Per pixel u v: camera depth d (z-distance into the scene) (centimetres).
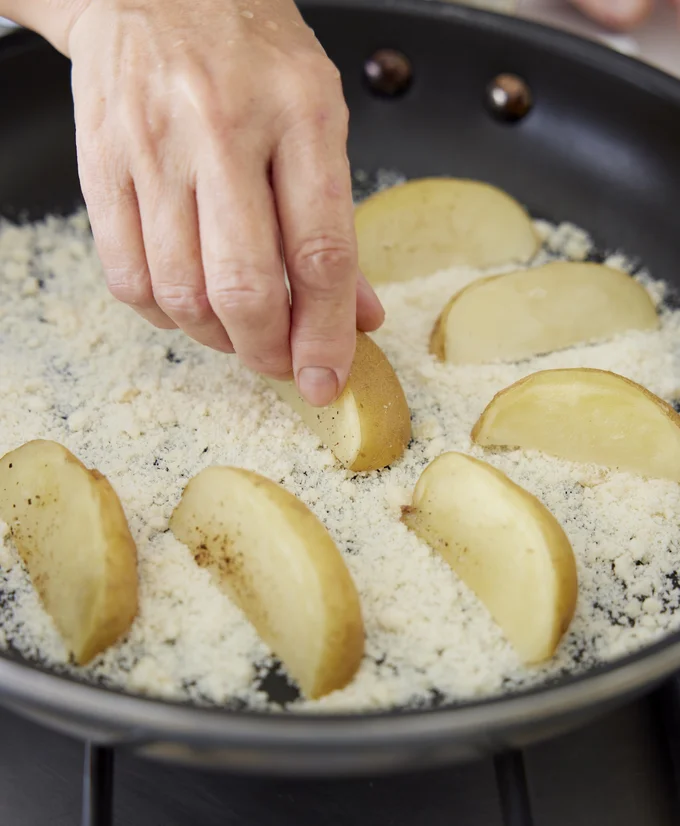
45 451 40
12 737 42
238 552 39
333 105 38
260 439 44
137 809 41
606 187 54
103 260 40
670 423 43
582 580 41
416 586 40
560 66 53
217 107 37
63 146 54
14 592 40
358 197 55
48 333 47
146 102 38
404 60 55
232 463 43
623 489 43
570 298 48
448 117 56
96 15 40
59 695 34
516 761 37
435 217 51
